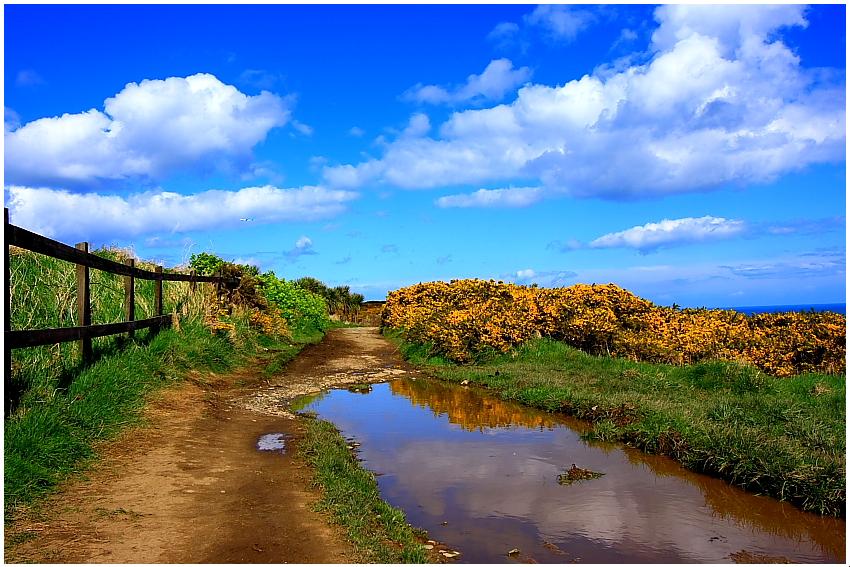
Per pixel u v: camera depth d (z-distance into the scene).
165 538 4.43
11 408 6.03
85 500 5.07
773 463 6.15
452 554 4.60
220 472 6.09
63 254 7.53
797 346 12.39
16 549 4.12
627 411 8.80
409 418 9.43
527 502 5.77
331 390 12.04
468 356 15.22
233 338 14.37
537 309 16.86
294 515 4.98
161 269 13.23
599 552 4.71
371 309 47.31
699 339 13.84
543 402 10.20
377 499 5.54
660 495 6.02
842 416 8.22
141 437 7.00
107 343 9.72
